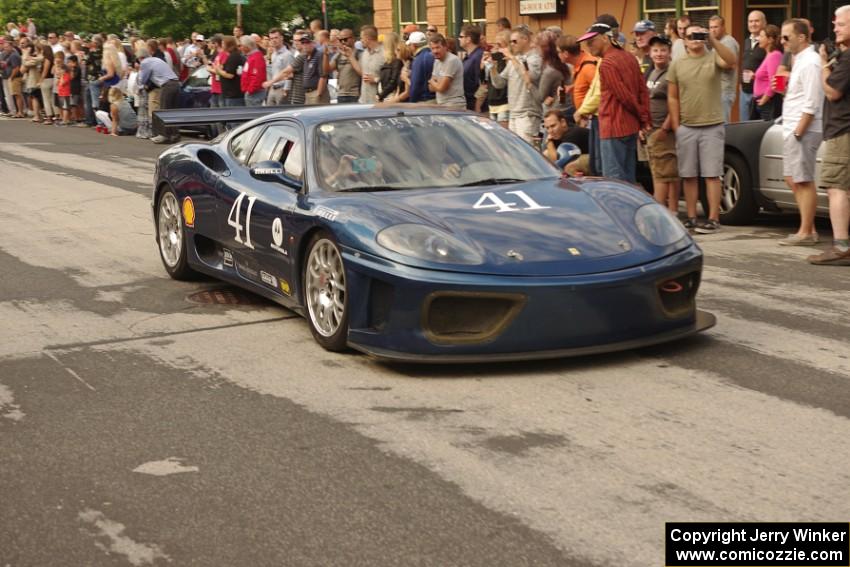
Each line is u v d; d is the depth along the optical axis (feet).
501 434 14.71
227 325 21.18
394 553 11.30
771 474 13.11
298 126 21.83
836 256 26.07
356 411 15.87
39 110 86.63
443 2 80.48
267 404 16.33
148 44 67.51
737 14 58.29
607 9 66.44
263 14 114.32
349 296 18.12
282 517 12.27
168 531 12.01
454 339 17.17
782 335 19.56
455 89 42.60
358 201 19.01
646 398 16.06
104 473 13.78
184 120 30.42
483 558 11.12
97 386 17.51
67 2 134.82
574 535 11.59
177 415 15.96
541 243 17.66
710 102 30.78
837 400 15.88
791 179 28.63
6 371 18.49
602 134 31.73
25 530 12.16
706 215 33.17
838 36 26.05
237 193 22.31
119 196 41.50
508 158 21.08
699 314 19.49
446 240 17.49
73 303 23.59
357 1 144.05
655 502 12.38
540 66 39.91
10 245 31.19
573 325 17.20
